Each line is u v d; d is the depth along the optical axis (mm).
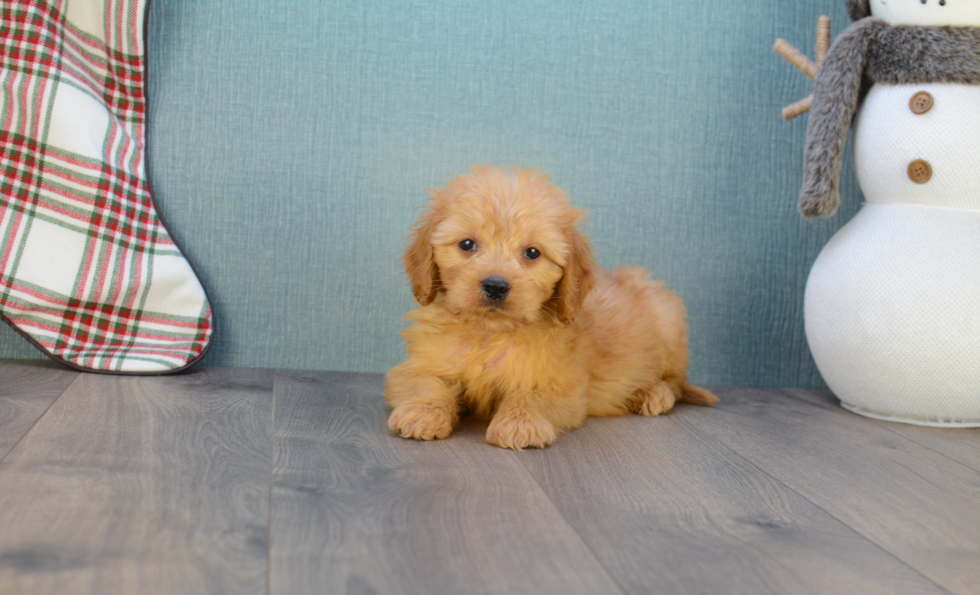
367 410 1946
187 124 2352
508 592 983
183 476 1340
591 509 1314
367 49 2402
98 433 1566
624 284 2252
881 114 2139
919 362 2035
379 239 2443
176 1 2326
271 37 2369
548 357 1836
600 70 2490
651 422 2031
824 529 1286
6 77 2098
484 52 2443
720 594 1017
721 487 1483
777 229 2596
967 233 2061
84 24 2219
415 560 1060
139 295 2217
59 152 2133
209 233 2381
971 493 1521
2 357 2279
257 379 2246
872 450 1832
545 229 1773
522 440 1671
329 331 2453
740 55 2547
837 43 2172
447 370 1871
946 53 2014
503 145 2469
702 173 2553
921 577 1107
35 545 1028
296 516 1190
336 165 2412
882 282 2068
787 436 1931
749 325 2607
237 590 942
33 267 2107
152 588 935
